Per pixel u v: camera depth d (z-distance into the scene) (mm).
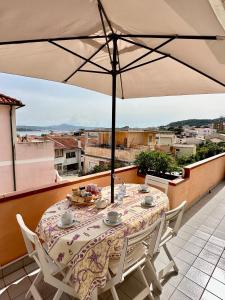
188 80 2297
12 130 7586
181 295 2014
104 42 1887
